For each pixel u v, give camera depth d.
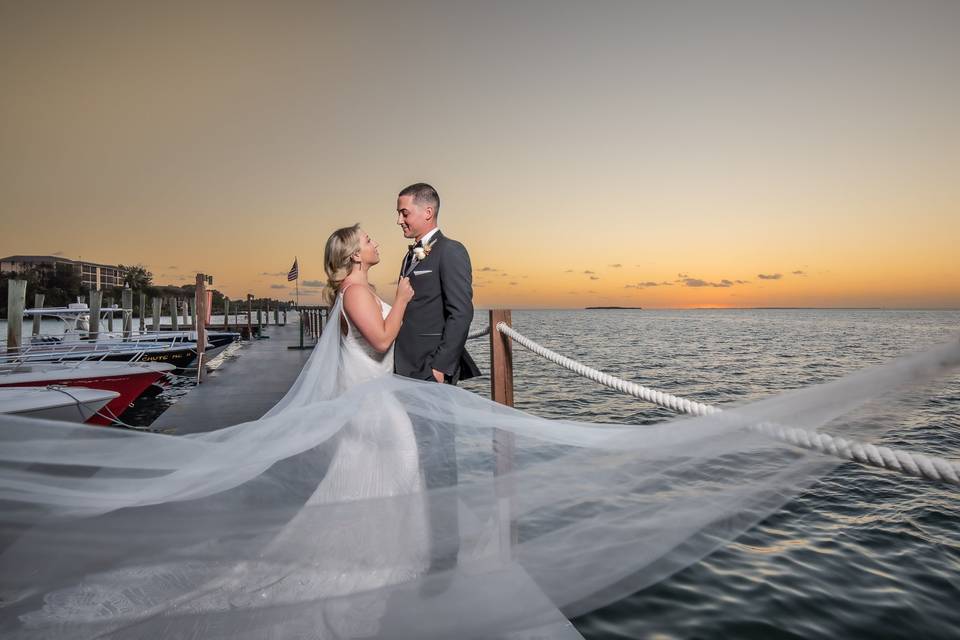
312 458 2.05
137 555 1.66
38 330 16.52
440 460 2.10
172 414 8.68
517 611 1.76
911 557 4.24
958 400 10.91
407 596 1.74
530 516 1.86
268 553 1.73
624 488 1.82
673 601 3.49
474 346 34.78
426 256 3.03
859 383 1.40
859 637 3.11
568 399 13.98
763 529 4.85
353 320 2.67
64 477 1.72
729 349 34.66
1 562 1.59
